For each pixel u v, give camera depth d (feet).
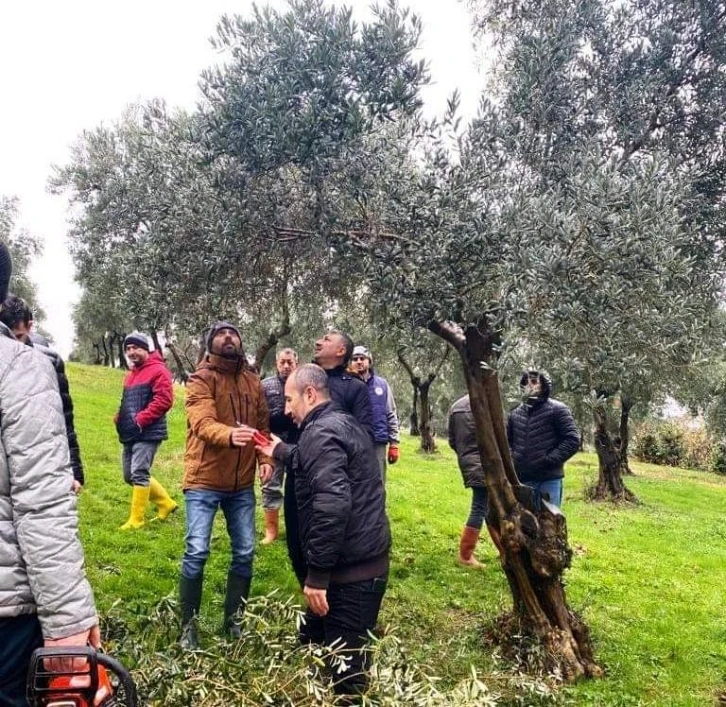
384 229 14.20
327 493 11.19
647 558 28.25
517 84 15.35
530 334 11.76
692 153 16.33
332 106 13.42
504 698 12.75
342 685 11.32
